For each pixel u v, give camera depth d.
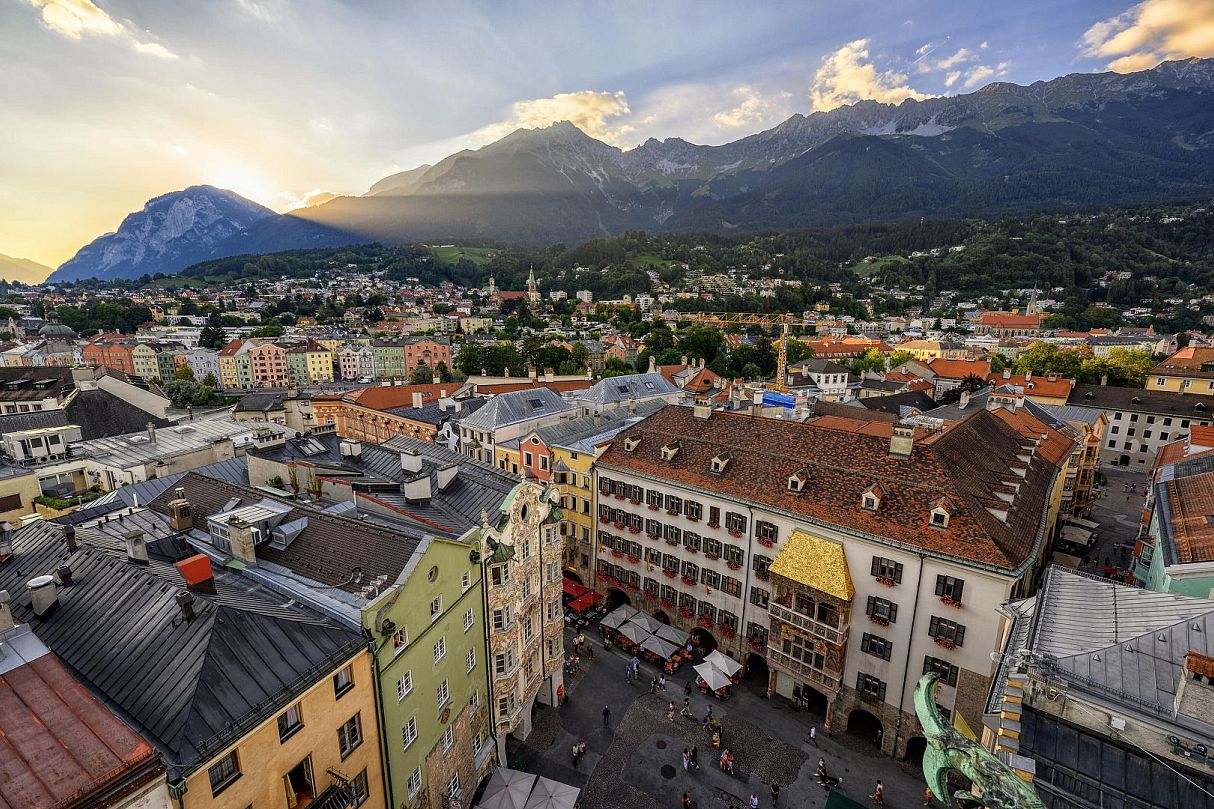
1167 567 33.12
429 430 92.88
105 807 16.53
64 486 57.66
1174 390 123.06
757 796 41.75
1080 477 83.31
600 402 86.75
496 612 40.03
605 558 63.59
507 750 45.53
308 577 33.06
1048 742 18.92
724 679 48.69
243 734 21.84
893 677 44.19
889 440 51.66
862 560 44.94
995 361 169.00
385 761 29.84
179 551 35.66
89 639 25.52
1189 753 17.53
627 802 41.38
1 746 17.03
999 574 38.59
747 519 51.47
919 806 40.88
